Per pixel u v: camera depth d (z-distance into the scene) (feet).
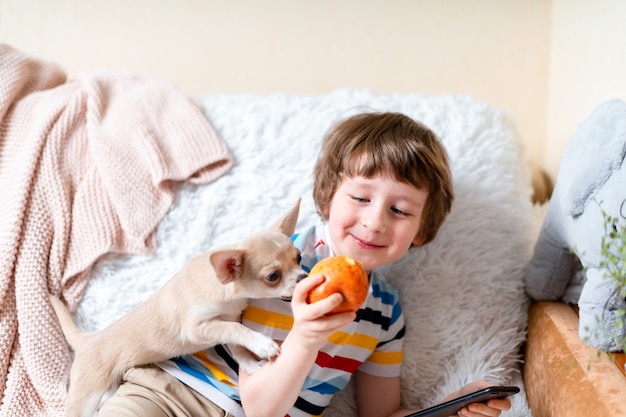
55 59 6.94
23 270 4.47
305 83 7.02
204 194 4.95
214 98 5.57
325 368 4.25
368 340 4.40
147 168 4.89
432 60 6.90
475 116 5.31
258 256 3.53
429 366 4.71
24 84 5.26
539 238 4.58
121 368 3.99
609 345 3.67
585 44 5.46
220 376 4.06
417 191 4.09
